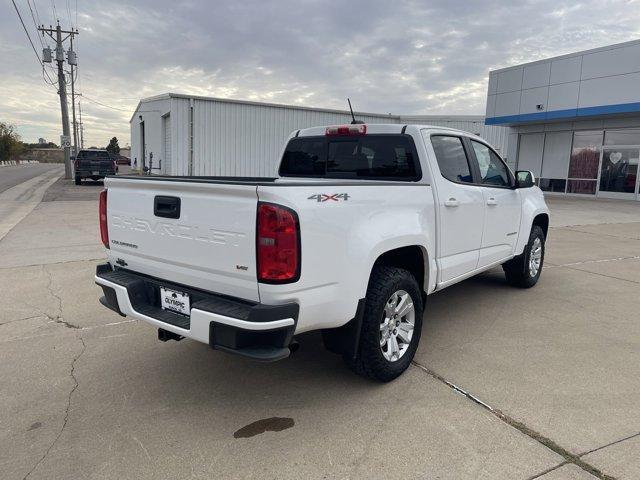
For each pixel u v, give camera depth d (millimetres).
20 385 3699
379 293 3508
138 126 35719
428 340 4594
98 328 4887
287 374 3908
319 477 2650
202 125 22438
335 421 3209
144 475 2672
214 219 3020
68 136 33656
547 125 23672
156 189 3371
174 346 4453
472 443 2949
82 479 2643
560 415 3264
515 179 5605
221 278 3061
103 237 3963
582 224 13234
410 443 2955
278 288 2846
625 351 4355
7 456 2842
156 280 3549
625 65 18938
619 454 2832
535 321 5141
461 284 6656
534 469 2701
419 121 29516
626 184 20875
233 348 2863
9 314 5281
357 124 4637
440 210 4160
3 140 89875
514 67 23109
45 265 7535
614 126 21094
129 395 3562
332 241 3086
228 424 3180
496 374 3881
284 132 24500
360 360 3561
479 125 29875
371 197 3418
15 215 13641
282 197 2820
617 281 6867
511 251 5727
